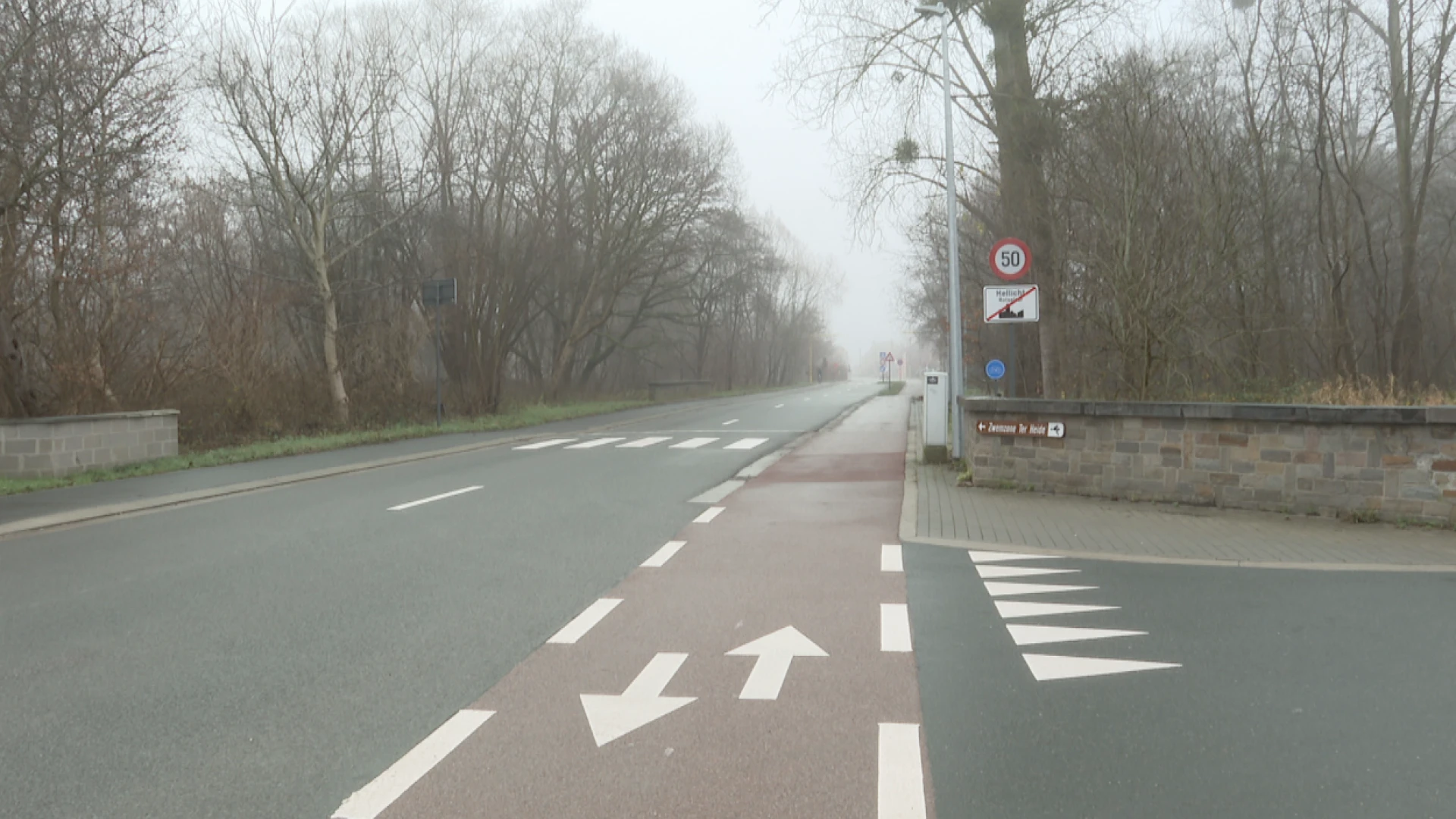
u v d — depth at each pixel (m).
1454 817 3.30
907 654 5.23
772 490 12.27
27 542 9.22
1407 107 23.36
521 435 23.59
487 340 31.73
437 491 12.58
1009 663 5.07
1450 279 29.94
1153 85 15.02
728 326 74.25
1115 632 5.66
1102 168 14.73
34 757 3.93
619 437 22.30
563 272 40.38
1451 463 9.05
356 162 28.05
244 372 21.83
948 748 3.93
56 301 18.72
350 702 4.54
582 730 4.15
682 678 4.85
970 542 8.52
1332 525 9.29
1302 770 3.70
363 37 26.02
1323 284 25.09
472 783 3.63
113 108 18.30
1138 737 4.03
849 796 3.49
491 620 6.02
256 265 28.94
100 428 15.54
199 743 4.05
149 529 9.90
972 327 31.58
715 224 45.66
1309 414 9.56
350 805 3.46
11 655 5.38
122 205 19.33
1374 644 5.35
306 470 15.38
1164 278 13.66
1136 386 13.80
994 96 17.16
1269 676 4.82
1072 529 9.16
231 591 6.92
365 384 26.75
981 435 11.93
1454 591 6.63
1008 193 17.66
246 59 23.36
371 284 32.19
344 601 6.54
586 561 7.84
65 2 17.22
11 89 17.03
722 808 3.41
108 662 5.22
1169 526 9.26
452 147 33.38
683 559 7.91
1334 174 25.52
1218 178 17.16
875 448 18.14
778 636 5.60
